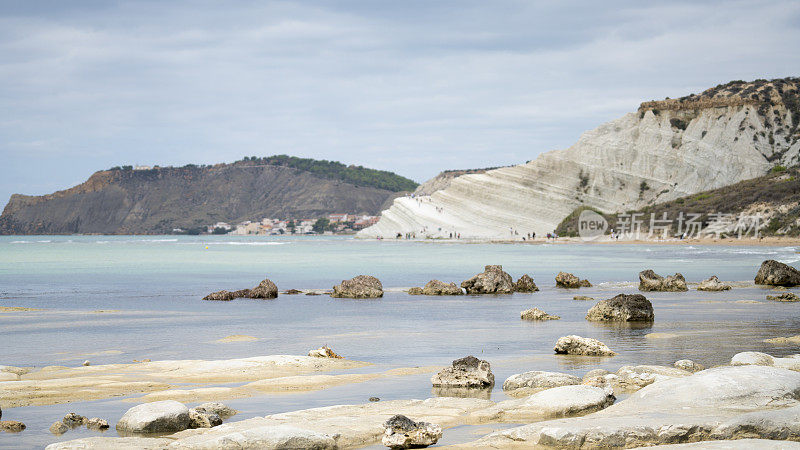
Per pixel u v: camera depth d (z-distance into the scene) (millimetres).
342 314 27688
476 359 14703
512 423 11047
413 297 35094
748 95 158875
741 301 30672
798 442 8664
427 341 20422
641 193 147625
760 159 144375
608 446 9297
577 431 9508
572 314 27281
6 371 15367
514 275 49781
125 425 10875
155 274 52250
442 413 11594
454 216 153875
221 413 11797
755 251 83625
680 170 147500
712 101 157625
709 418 9898
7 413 12055
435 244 127250
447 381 14180
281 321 25500
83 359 17594
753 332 21094
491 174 160125
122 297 34938
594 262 65000
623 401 11320
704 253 80750
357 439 10070
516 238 141000
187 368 15727
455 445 9773
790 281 39219
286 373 15445
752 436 9383
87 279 47062
